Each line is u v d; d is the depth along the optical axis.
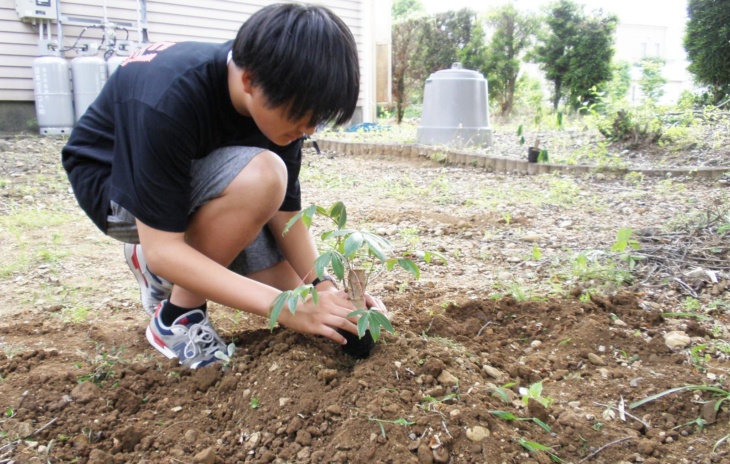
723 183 4.82
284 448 1.33
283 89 1.24
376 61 11.45
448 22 12.91
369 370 1.54
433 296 2.39
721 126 6.73
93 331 2.03
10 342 1.94
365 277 1.61
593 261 2.71
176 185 1.43
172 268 1.45
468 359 1.73
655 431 1.45
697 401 1.56
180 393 1.56
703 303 2.29
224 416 1.47
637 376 1.71
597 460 1.35
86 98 6.94
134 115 1.41
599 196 4.55
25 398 1.47
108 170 1.62
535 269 2.76
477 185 5.27
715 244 2.85
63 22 7.12
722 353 1.85
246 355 1.67
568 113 11.39
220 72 1.46
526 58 12.27
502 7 12.47
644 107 6.93
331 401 1.44
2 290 2.55
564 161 5.99
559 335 2.00
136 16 7.71
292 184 1.83
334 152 7.52
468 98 7.14
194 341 1.67
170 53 1.48
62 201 4.39
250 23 1.28
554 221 3.79
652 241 3.01
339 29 1.28
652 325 2.09
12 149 6.07
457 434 1.34
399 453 1.28
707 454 1.36
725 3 8.20
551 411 1.50
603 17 11.52
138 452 1.34
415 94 13.66
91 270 2.85
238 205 1.54
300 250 1.89
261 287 1.46
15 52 6.92
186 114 1.39
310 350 1.64
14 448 1.30
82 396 1.49
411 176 5.83
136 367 1.65
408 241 3.31
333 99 1.26
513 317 2.17
